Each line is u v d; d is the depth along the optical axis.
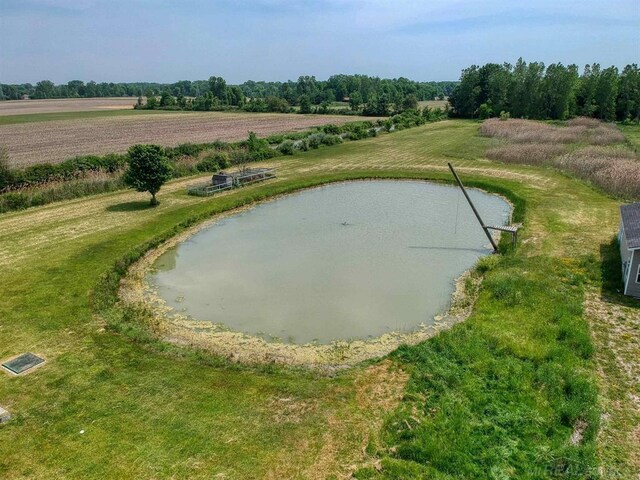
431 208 29.30
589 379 11.95
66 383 12.20
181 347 14.19
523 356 12.90
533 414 10.58
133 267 20.62
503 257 20.48
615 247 20.98
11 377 12.46
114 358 13.31
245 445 10.01
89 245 22.16
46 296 17.03
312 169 40.72
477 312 15.71
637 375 12.16
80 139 63.53
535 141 51.22
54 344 14.04
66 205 29.53
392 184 35.91
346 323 15.88
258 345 14.52
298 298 17.72
